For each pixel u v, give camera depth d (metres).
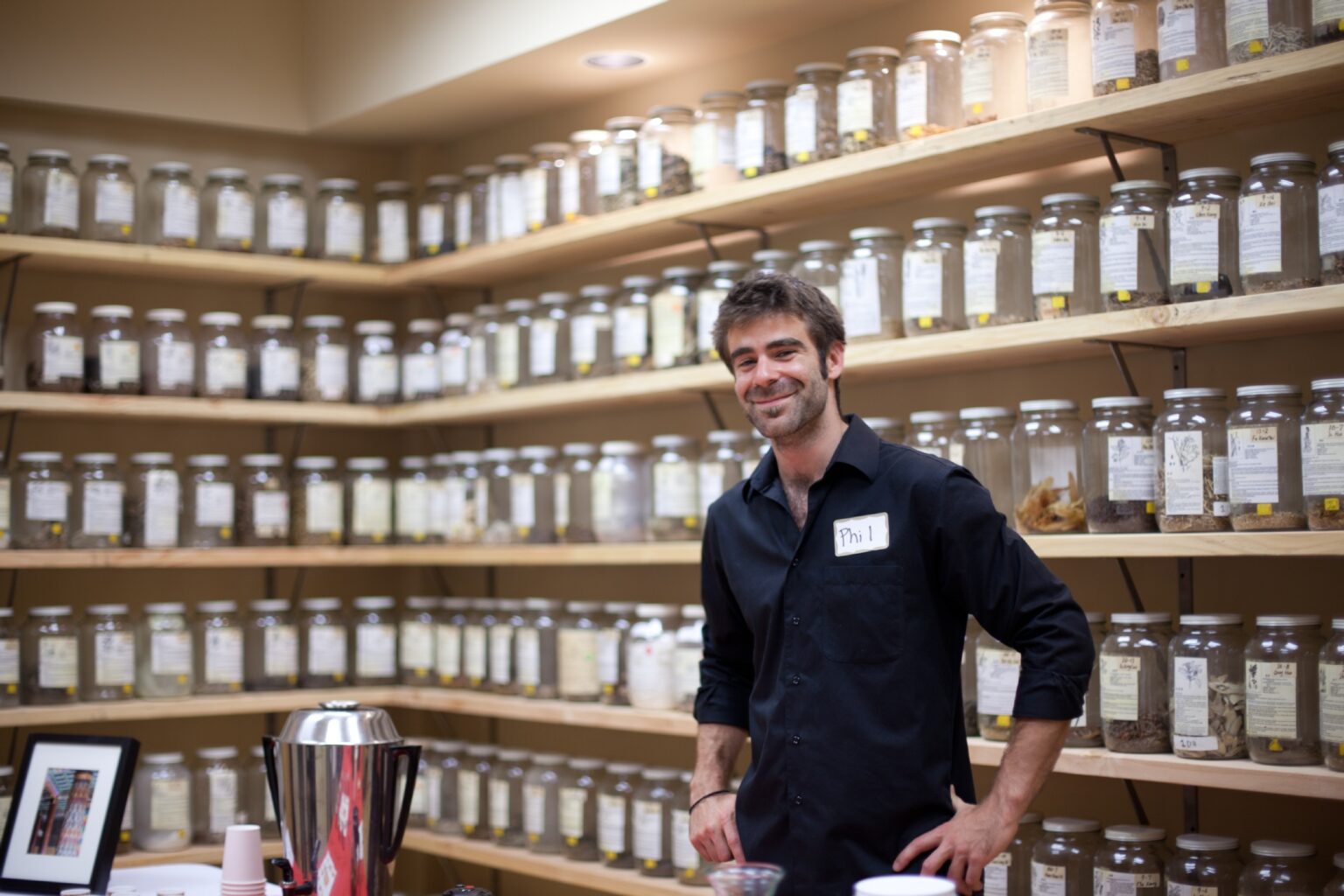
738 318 2.00
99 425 4.02
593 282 3.94
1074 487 2.59
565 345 3.61
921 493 1.99
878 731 1.97
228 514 3.81
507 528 3.70
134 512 3.73
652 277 3.77
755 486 2.14
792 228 3.39
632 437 3.84
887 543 1.99
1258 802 2.55
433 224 4.02
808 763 2.00
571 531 3.53
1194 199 2.38
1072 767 2.44
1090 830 2.52
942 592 2.02
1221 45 2.39
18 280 3.89
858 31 3.24
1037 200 2.92
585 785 3.43
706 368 3.10
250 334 3.99
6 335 3.86
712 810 2.15
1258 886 2.27
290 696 3.79
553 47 3.45
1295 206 2.29
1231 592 2.61
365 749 2.08
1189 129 2.55
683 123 3.30
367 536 3.99
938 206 3.09
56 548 3.59
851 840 1.97
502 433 4.26
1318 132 2.48
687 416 3.67
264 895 2.21
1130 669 2.42
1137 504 2.45
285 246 3.96
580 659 3.44
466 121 4.12
